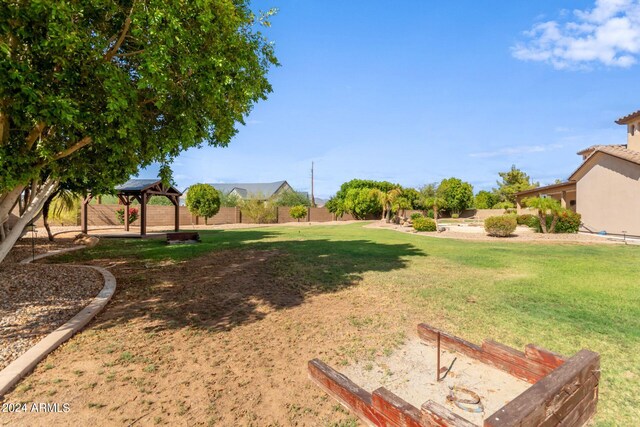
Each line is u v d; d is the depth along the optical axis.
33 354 3.37
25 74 3.51
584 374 2.26
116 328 4.31
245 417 2.53
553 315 4.79
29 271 7.02
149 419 2.49
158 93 4.76
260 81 6.65
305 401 2.75
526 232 19.12
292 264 8.93
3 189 4.55
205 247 12.58
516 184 46.03
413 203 38.22
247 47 5.94
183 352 3.63
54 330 4.05
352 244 13.66
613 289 6.26
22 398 2.73
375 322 4.57
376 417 2.30
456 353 3.62
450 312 4.96
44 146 4.60
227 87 5.49
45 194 5.94
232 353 3.62
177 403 2.70
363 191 40.25
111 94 4.08
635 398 2.74
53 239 14.20
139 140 4.89
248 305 5.33
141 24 4.19
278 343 3.89
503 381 3.06
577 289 6.26
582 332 4.14
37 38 3.71
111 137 4.68
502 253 11.05
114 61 5.58
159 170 6.75
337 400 2.73
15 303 4.97
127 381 3.02
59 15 3.51
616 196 17.19
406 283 6.77
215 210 29.33
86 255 10.45
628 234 16.45
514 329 4.27
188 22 4.55
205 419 2.50
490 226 16.62
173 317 4.74
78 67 4.12
